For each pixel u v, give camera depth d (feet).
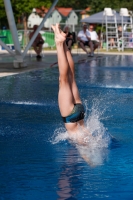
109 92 46.32
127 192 18.11
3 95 43.62
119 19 147.33
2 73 64.28
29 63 81.56
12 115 34.17
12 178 19.85
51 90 47.32
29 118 33.06
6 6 67.97
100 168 21.22
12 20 69.46
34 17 221.25
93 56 104.88
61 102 25.89
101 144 25.57
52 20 221.25
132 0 220.84
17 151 24.31
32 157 23.17
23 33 121.08
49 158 22.94
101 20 152.87
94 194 17.88
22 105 38.40
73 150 24.44
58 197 17.58
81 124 26.48
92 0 231.09
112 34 147.95
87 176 20.04
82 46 105.29
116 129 29.73
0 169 21.16
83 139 26.12
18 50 71.87
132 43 138.92
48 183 19.16
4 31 121.49
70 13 228.84
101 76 62.03
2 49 129.39
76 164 21.89
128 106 38.06
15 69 70.54
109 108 37.04
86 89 48.44
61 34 25.14
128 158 22.94
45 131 28.91
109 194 17.90
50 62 84.43
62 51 25.38
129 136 27.76
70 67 26.03
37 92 45.78
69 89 25.89
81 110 26.12
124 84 52.80
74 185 18.92
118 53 120.78
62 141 26.30
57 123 31.35
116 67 76.59
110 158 22.89
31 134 28.14
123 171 20.77
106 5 224.94
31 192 18.13
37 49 95.50
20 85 51.16
